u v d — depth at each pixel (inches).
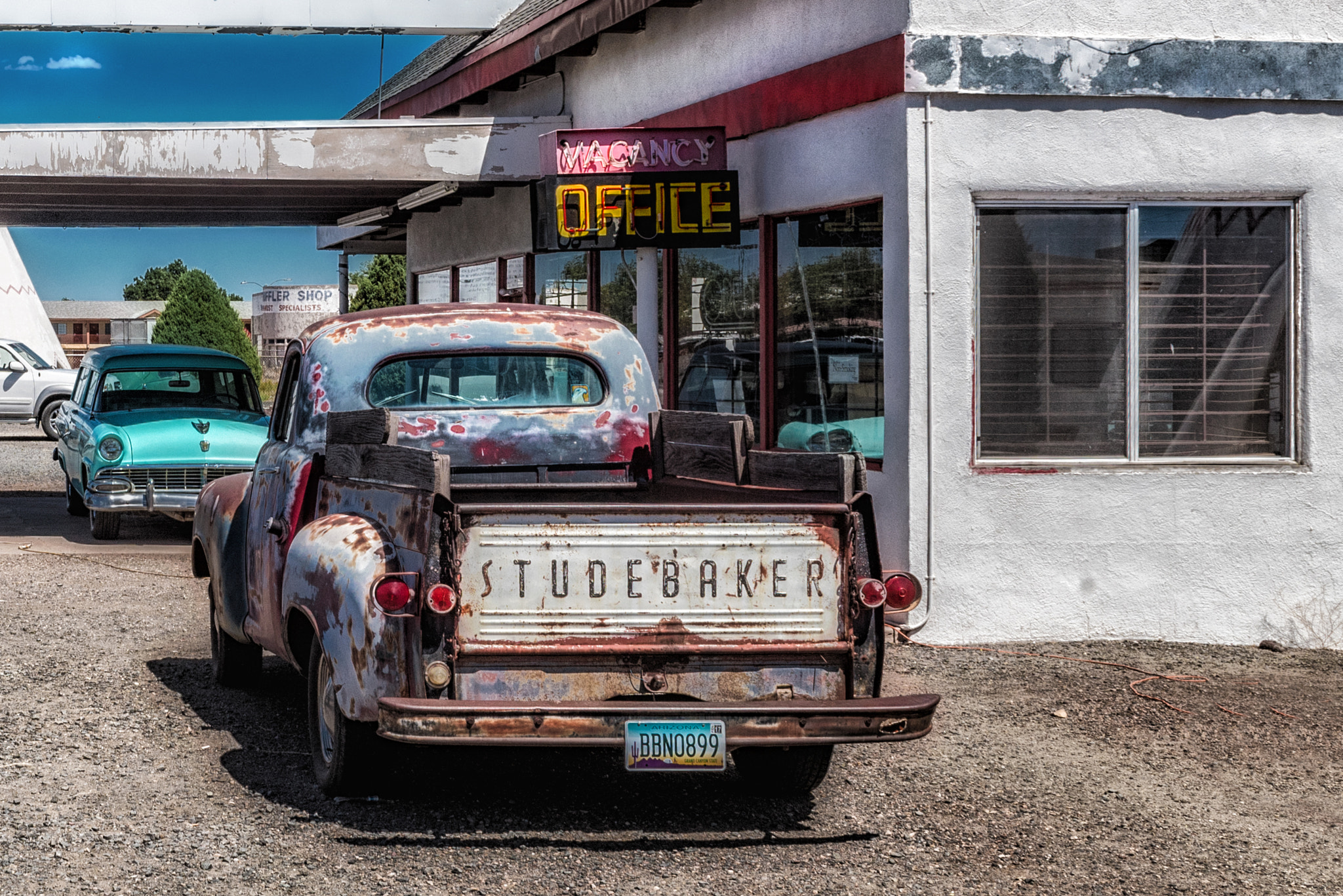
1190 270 359.3
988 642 349.1
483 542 189.5
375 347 255.0
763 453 227.9
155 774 228.5
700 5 460.8
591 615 191.2
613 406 266.7
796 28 402.3
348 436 227.3
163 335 2150.6
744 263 442.9
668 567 192.9
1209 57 352.8
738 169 437.1
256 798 216.2
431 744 183.6
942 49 343.9
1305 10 359.3
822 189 387.9
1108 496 352.2
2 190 564.7
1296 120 358.6
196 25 561.0
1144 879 189.6
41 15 545.3
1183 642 354.3
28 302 1632.6
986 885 185.6
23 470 823.7
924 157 346.9
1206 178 355.9
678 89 476.4
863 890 182.5
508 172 534.6
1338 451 360.2
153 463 510.0
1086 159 351.9
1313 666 329.7
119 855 189.3
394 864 188.4
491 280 665.0
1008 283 353.1
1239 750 257.6
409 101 722.2
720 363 459.5
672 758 186.5
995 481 348.8
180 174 511.2
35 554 489.7
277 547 242.5
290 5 565.0
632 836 203.2
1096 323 356.2
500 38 570.9
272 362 2667.3
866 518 198.8
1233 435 361.7
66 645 332.5
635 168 425.1
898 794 227.1
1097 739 263.4
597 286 555.5
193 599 399.5
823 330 395.5
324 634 204.1
